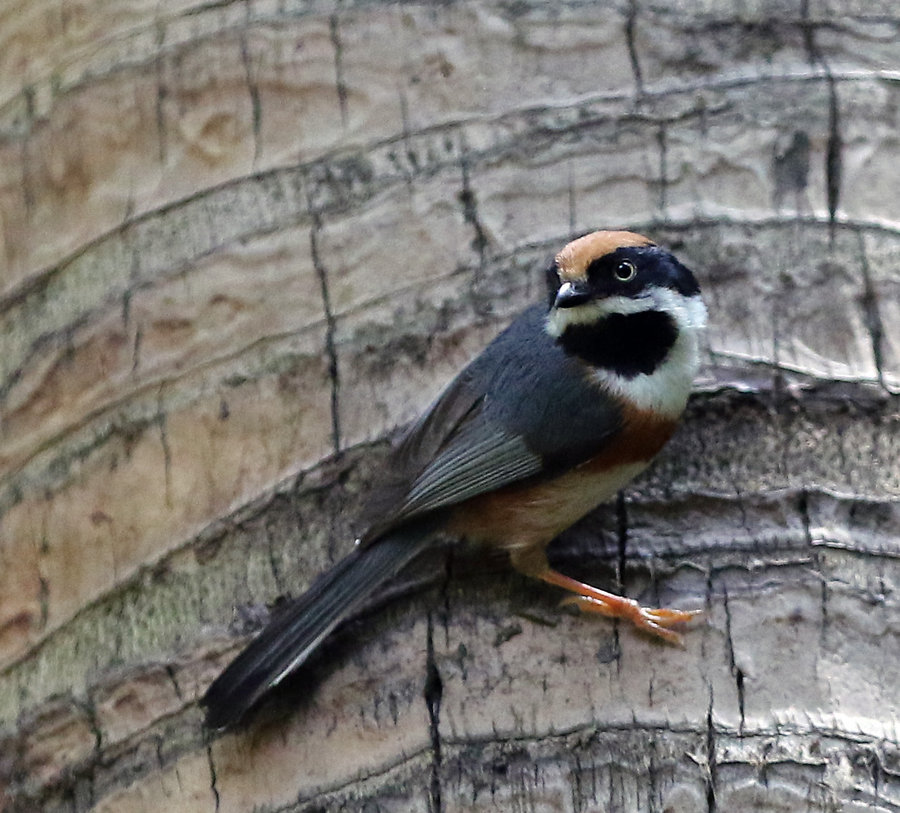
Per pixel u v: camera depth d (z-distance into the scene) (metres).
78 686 6.99
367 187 7.98
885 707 6.20
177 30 8.52
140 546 7.37
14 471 7.88
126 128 8.41
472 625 6.95
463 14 8.38
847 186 7.92
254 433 7.50
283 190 8.02
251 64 8.34
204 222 8.02
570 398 7.50
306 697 6.67
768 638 6.51
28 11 9.12
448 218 7.94
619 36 8.34
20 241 8.60
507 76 8.27
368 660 6.80
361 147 8.11
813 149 8.01
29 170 8.66
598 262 7.57
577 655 6.68
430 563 7.50
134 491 7.48
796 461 7.20
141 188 8.26
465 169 8.02
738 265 7.80
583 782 6.10
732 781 5.98
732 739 6.12
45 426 7.87
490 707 6.45
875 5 8.42
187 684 6.82
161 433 7.53
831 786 5.91
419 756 6.28
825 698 6.25
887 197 7.86
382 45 8.34
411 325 7.74
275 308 7.74
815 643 6.46
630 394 7.46
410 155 8.07
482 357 7.76
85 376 7.84
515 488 7.62
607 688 6.48
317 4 8.45
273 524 7.32
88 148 8.47
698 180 8.02
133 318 7.82
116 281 7.98
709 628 6.61
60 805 6.75
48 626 7.37
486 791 6.12
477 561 7.47
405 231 7.90
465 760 6.22
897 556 6.61
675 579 6.90
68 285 8.19
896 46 8.27
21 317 8.34
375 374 7.64
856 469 7.08
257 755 6.52
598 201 8.01
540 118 8.13
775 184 7.97
